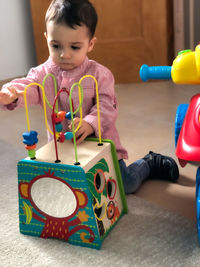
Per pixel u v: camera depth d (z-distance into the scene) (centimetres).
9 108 107
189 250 92
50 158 93
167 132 160
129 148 148
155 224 102
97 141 102
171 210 108
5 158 145
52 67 114
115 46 223
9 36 230
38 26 224
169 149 145
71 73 111
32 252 94
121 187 105
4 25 226
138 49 223
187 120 94
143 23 218
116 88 221
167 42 220
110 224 100
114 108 113
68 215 94
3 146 156
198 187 99
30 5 223
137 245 94
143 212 108
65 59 106
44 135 164
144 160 124
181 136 93
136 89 217
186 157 89
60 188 92
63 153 95
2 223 106
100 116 108
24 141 92
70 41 104
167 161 122
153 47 221
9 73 236
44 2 219
